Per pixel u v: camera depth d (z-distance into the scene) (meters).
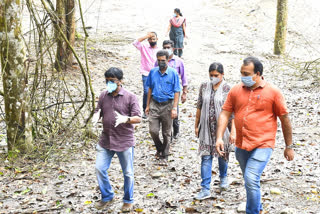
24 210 5.65
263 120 4.76
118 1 24.47
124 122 5.25
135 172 7.19
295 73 14.59
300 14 21.98
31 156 7.54
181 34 16.17
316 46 18.72
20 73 7.37
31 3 7.56
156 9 23.23
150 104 7.62
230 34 19.92
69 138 8.48
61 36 8.01
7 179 6.73
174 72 7.46
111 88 5.32
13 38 7.19
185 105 11.58
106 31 19.05
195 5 24.11
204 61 16.42
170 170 7.27
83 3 23.11
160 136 9.16
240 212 5.43
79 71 13.01
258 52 17.78
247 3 23.83
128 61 15.55
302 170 6.95
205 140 5.89
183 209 5.62
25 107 7.52
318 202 5.68
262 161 4.70
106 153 5.57
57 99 8.53
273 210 5.47
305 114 10.32
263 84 4.76
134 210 5.62
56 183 6.61
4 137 8.59
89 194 6.21
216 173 7.00
